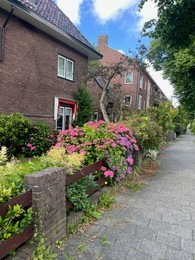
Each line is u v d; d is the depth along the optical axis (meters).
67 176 2.69
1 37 7.36
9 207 1.79
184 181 5.31
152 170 6.41
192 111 15.96
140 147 6.16
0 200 1.74
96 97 15.17
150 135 6.21
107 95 13.65
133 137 5.04
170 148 12.28
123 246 2.45
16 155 7.46
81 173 3.06
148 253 2.34
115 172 4.08
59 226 2.43
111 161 3.96
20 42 8.12
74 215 2.83
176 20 7.79
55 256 2.16
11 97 7.90
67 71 10.98
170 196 4.18
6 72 7.64
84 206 2.99
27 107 8.62
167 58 14.37
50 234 2.25
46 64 9.46
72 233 2.67
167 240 2.60
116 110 13.53
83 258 2.21
